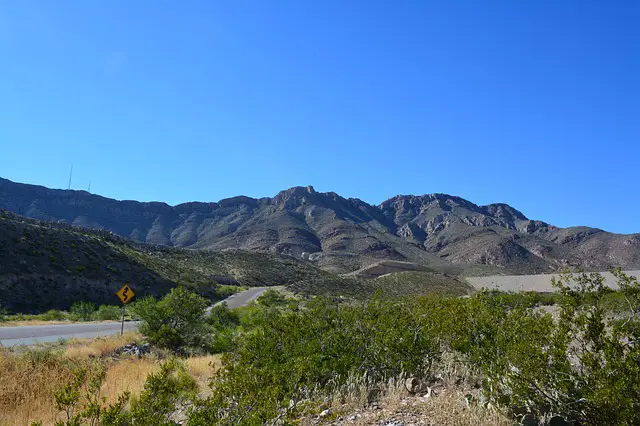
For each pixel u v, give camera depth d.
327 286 79.38
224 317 33.12
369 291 79.25
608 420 4.51
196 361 15.22
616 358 4.71
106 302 45.41
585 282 5.92
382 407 6.42
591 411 4.72
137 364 13.06
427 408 6.05
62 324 28.09
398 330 8.85
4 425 7.05
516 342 7.12
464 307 8.94
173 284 57.50
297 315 10.42
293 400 6.32
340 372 7.75
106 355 14.59
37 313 37.66
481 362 7.67
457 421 5.45
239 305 56.38
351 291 77.56
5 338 18.91
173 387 5.73
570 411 4.91
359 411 6.32
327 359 8.30
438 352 8.81
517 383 5.27
